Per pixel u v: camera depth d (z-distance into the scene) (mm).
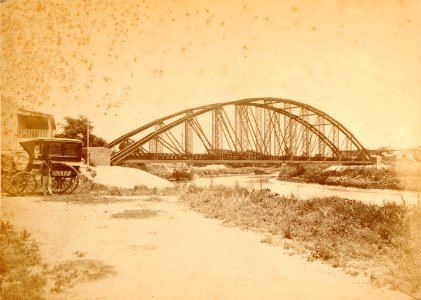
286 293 5059
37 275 5699
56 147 13906
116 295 5035
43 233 8492
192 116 42812
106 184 21328
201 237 8656
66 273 6012
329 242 7969
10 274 5844
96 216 10859
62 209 11195
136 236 8648
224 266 6441
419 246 6898
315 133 54312
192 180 41906
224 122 45000
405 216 8523
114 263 6570
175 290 5223
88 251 7258
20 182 13281
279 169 79750
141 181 23312
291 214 11445
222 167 78438
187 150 41750
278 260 6820
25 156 14875
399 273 5859
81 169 22469
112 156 37031
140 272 6082
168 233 9031
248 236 8852
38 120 16094
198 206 13898
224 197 15680
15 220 9508
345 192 27500
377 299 4918
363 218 9555
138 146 38469
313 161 49844
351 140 51875
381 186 25984
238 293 5152
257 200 14773
